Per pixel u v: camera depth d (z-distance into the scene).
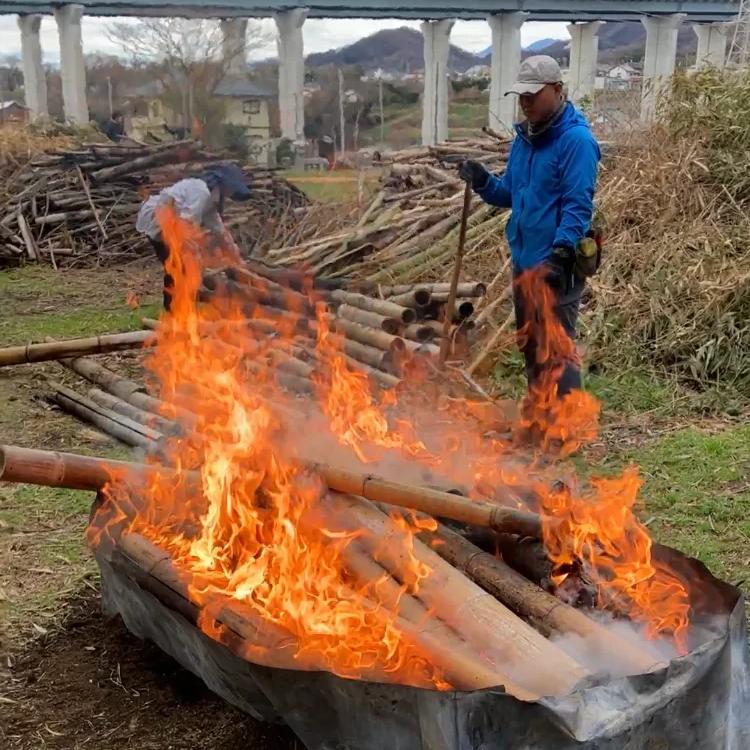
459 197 9.22
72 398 6.29
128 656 3.46
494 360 6.89
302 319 6.88
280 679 2.55
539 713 2.25
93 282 10.99
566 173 5.10
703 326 7.03
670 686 2.38
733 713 2.63
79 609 3.79
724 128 8.51
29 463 3.34
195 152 13.11
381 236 8.81
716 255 7.60
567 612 2.74
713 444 5.58
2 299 10.02
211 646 2.74
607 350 7.12
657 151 8.89
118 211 12.63
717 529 4.57
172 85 12.58
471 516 2.93
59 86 23.84
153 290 10.53
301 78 20.80
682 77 9.27
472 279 8.03
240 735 3.01
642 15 29.16
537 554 2.98
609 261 7.94
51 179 12.97
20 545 4.38
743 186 8.23
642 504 4.83
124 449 5.59
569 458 5.43
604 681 2.37
